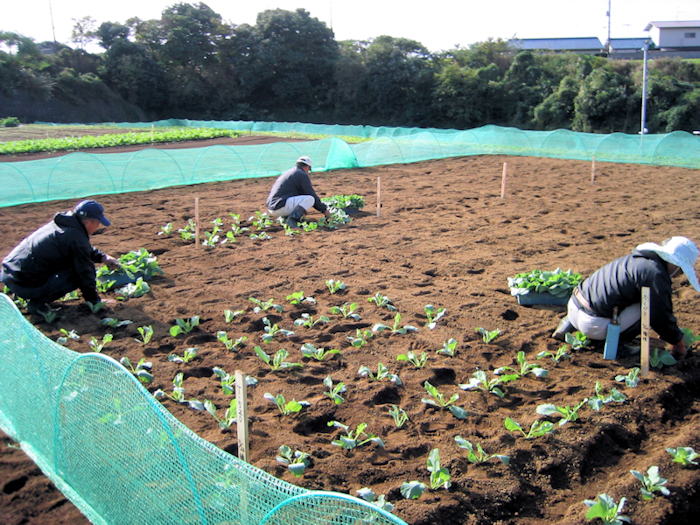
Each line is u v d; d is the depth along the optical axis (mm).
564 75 51531
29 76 49062
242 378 3162
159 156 15742
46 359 3883
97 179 14523
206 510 2895
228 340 5660
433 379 5125
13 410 4469
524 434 4199
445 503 3447
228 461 2795
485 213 11992
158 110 59625
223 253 9055
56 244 6164
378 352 5629
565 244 9562
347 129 34844
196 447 2939
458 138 25109
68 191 13828
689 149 20312
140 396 3186
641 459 4008
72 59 57562
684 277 7762
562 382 5051
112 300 6914
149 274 7742
